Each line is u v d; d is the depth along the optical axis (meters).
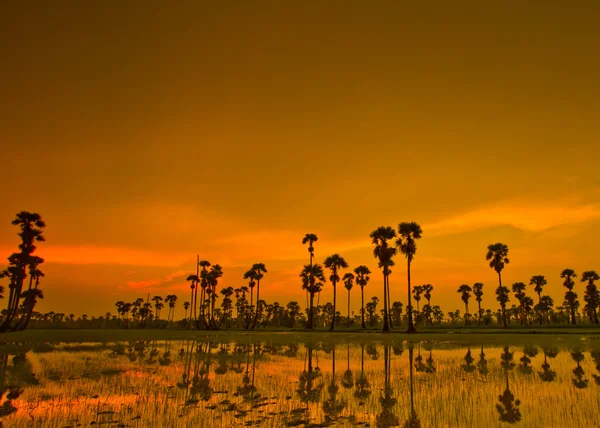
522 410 13.42
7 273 77.50
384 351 35.25
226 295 140.38
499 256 95.31
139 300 170.38
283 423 12.05
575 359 27.95
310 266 97.31
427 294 150.25
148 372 22.42
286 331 89.25
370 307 159.50
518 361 27.03
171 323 169.75
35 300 87.62
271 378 20.39
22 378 20.20
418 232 70.75
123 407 14.09
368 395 16.06
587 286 118.06
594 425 11.69
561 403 14.41
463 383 18.69
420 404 14.43
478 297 135.12
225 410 13.63
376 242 76.94
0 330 71.25
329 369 23.69
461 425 11.76
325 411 13.47
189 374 21.67
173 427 11.68
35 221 73.06
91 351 35.22
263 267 115.69
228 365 25.58
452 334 63.53
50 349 37.22
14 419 12.61
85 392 16.62
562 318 157.38
